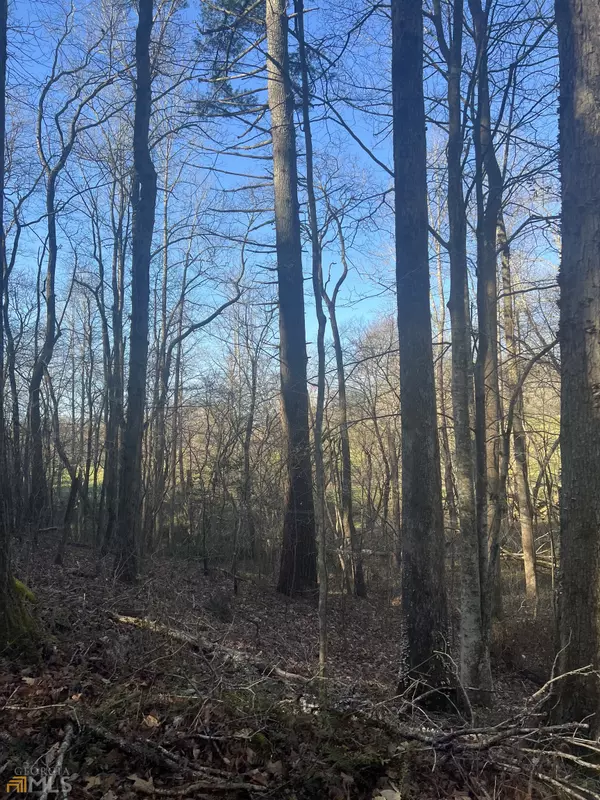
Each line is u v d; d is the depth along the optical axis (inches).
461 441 238.4
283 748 152.7
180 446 753.6
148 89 415.8
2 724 144.8
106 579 331.9
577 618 166.9
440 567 227.3
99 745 141.8
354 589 555.2
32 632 196.9
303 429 497.7
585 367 167.6
